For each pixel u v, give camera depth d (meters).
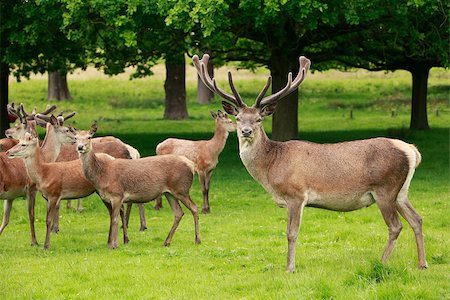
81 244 13.15
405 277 9.33
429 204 16.38
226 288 9.62
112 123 36.03
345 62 29.47
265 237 13.35
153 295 9.49
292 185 10.09
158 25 21.78
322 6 19.16
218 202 17.66
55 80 45.97
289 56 24.58
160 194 12.73
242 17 21.36
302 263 10.67
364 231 13.51
